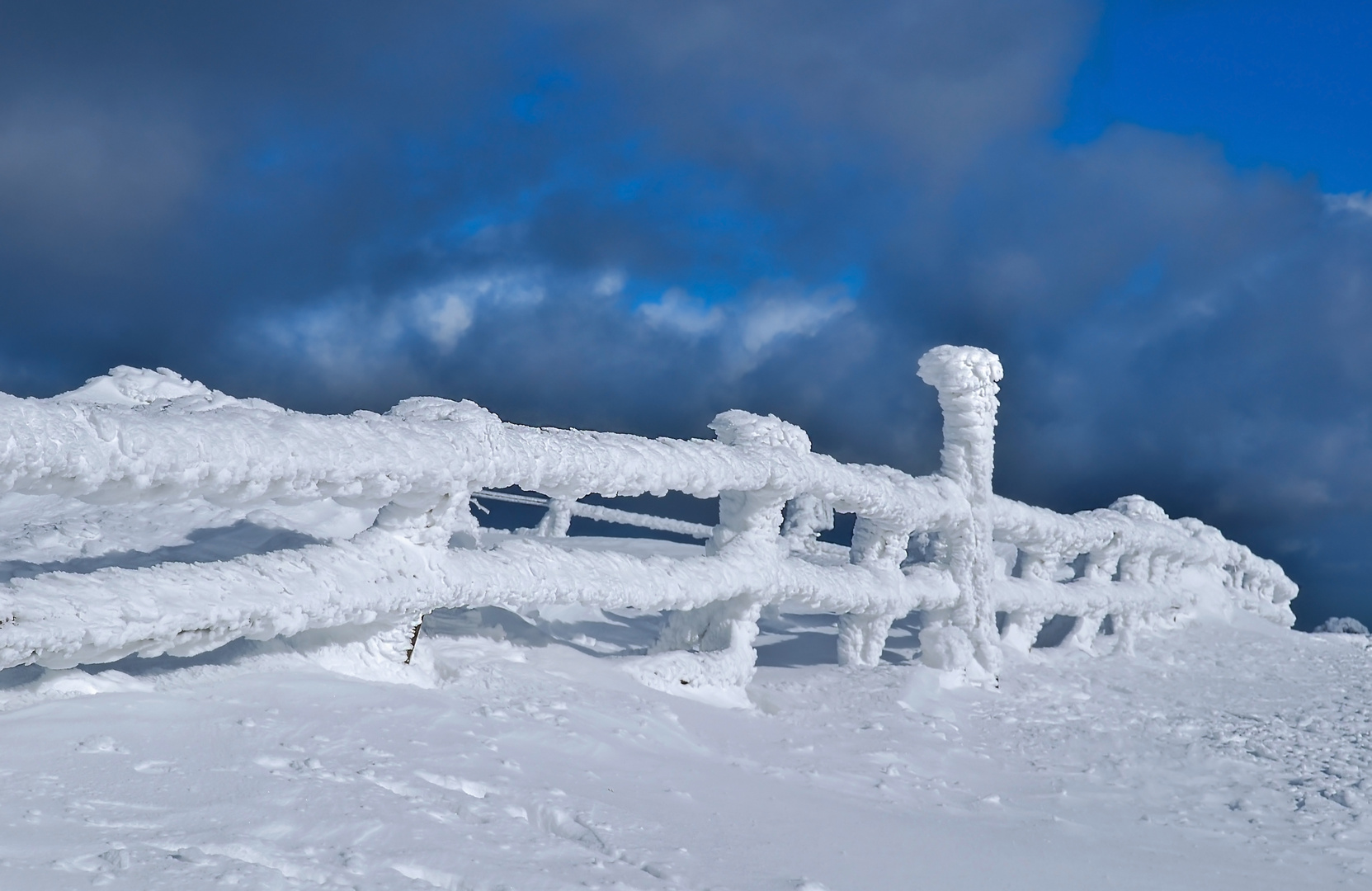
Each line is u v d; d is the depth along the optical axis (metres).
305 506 6.20
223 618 3.63
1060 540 9.04
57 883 2.08
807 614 10.01
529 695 4.57
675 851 2.90
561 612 7.75
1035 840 3.85
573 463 4.96
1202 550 11.55
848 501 6.77
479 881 2.42
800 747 4.98
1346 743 6.14
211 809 2.64
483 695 4.43
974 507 7.89
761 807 3.62
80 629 3.26
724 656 5.95
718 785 3.84
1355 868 3.91
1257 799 4.92
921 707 6.38
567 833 2.95
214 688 3.70
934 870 3.18
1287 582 13.05
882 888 2.91
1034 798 4.70
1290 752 5.90
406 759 3.28
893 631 10.01
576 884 2.47
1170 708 7.16
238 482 3.68
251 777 2.90
